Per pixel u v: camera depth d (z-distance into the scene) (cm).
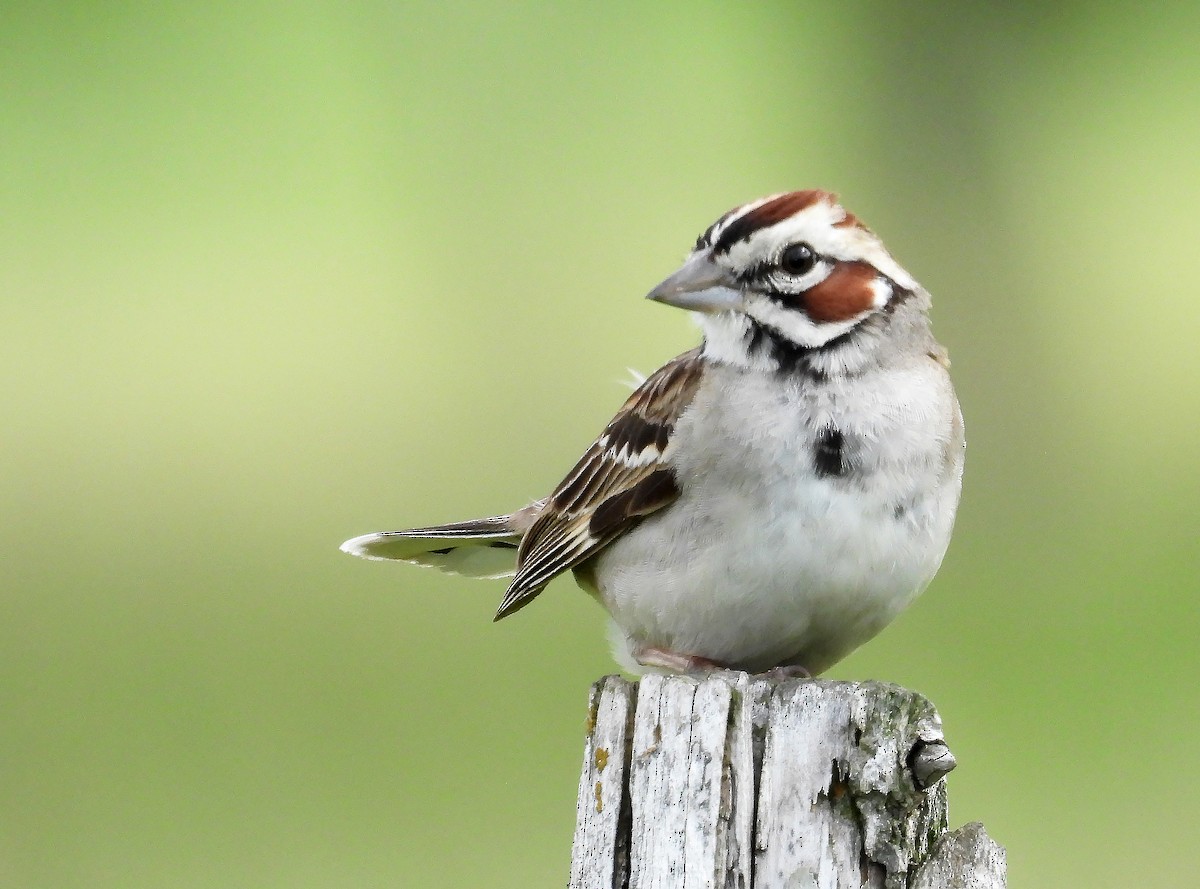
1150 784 1151
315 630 1355
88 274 1903
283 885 1079
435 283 1847
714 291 686
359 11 2152
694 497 675
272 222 1931
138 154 2039
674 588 685
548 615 1358
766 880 552
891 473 660
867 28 2103
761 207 685
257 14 2145
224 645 1333
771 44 2119
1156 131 1983
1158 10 2097
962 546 1428
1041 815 1127
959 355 1698
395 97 2064
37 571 1445
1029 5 2098
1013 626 1318
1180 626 1298
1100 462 1527
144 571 1444
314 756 1199
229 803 1155
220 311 1816
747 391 673
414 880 1086
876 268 684
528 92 2069
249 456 1596
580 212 1877
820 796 553
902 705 555
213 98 2077
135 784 1176
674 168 1948
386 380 1695
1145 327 1698
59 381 1744
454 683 1270
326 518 1509
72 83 2112
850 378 670
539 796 1167
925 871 549
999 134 1975
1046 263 1798
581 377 1678
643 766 566
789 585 662
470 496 1500
